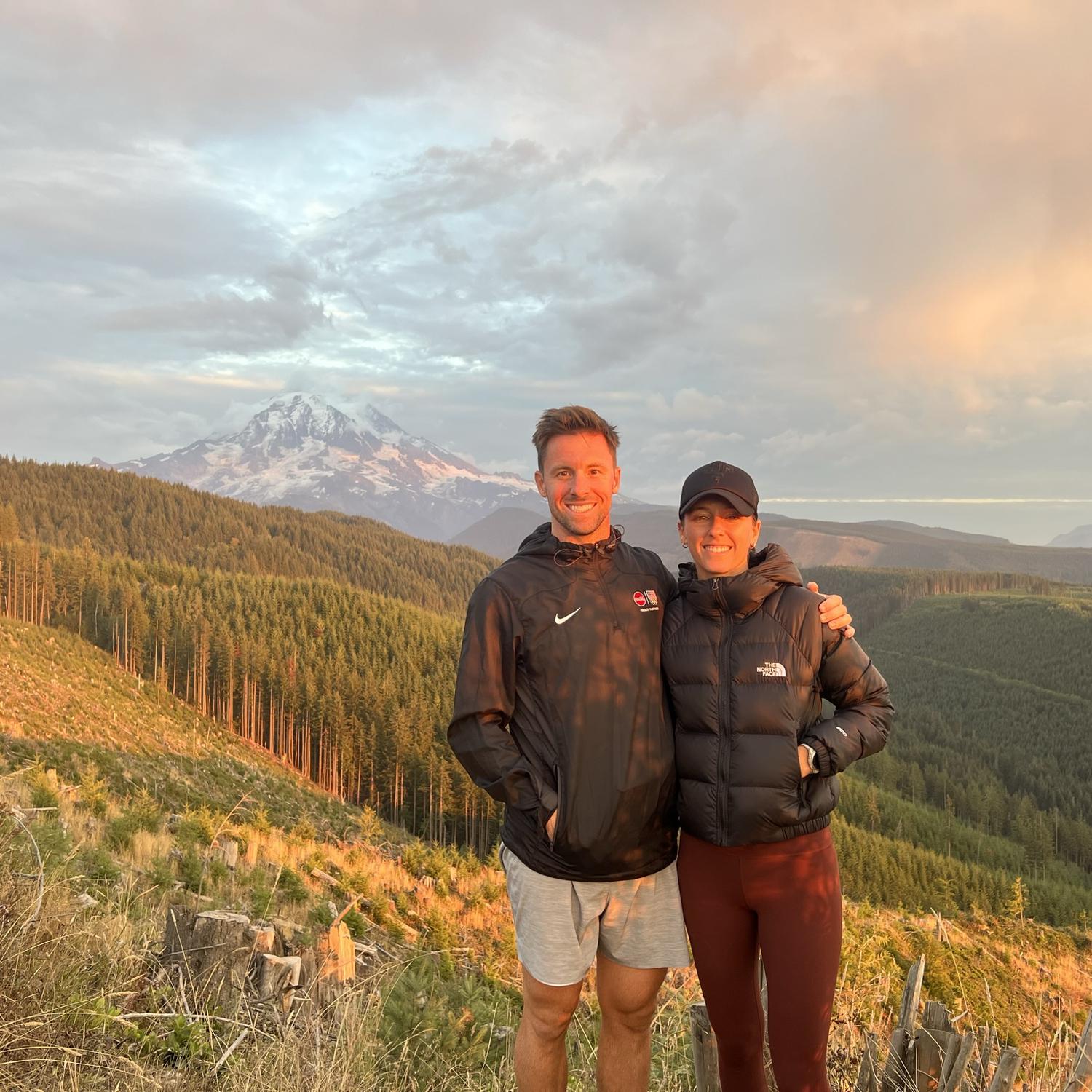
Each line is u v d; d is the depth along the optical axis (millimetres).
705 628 2641
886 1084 2812
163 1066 2855
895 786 120750
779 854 2553
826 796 2545
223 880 9125
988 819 115438
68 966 3064
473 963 8789
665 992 4527
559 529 2801
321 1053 2998
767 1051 2967
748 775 2498
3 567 109438
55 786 9703
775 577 2656
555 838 2562
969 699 183375
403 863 22906
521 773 2551
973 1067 2713
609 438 2809
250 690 91250
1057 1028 3277
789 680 2537
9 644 79375
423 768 71812
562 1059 2801
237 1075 2760
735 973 2645
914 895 63938
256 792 62312
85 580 115688
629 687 2637
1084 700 169000
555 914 2656
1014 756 148125
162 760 60688
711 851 2646
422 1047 3840
